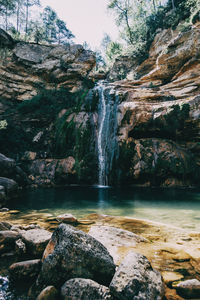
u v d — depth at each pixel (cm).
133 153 1605
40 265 301
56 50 2555
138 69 3259
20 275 286
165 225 542
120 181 1594
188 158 1630
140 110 1644
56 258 274
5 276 290
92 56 2644
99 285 242
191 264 312
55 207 846
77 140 1802
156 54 3066
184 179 1589
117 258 323
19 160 1655
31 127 1989
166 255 341
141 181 1620
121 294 222
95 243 301
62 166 1666
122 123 1673
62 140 1847
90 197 1112
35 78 2400
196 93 1780
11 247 374
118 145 1627
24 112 2016
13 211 745
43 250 343
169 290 251
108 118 1814
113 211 778
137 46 3391
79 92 2386
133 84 2386
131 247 369
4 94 2186
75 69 2512
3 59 2269
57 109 2105
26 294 252
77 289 237
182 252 353
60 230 309
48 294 236
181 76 2053
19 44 2472
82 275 265
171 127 1614
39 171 1612
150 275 252
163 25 3216
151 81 2353
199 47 1938
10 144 1753
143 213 747
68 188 1485
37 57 2462
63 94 2309
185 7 2783
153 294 227
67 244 283
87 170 1720
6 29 3716
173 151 1614
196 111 1545
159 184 1598
